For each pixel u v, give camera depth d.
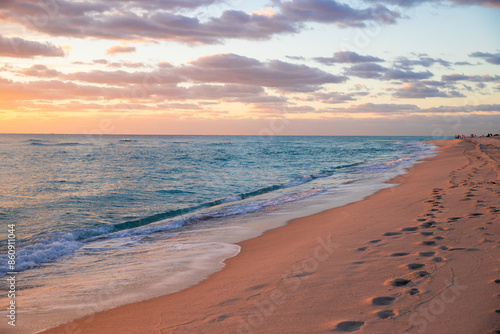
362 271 4.73
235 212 11.62
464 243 5.48
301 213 10.77
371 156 42.66
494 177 13.61
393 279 4.32
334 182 18.08
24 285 5.50
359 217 8.88
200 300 4.36
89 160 39.03
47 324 3.99
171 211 12.34
